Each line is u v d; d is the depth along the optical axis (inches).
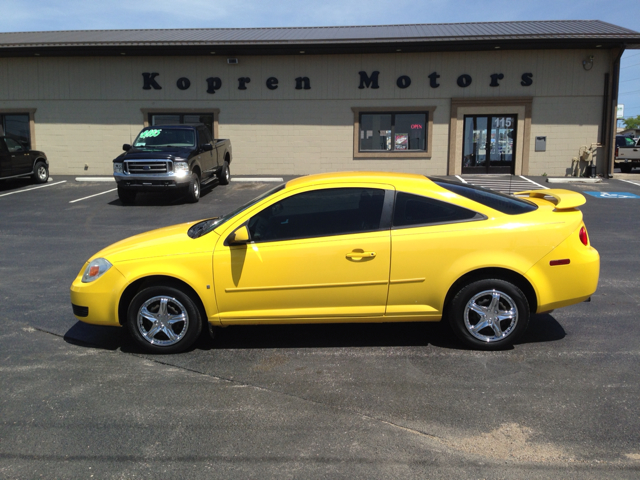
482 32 715.4
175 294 180.1
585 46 683.4
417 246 173.9
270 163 757.3
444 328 204.5
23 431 135.6
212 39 712.4
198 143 562.6
